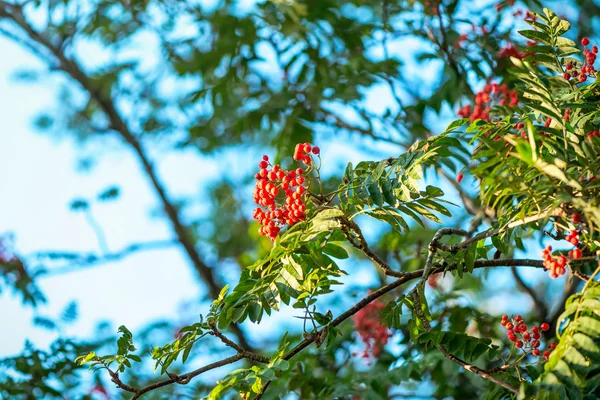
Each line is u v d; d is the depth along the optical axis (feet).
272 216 15.60
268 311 15.75
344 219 15.44
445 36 27.50
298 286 15.74
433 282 28.07
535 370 16.17
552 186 12.87
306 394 24.41
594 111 14.87
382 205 15.35
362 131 31.22
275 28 31.58
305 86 31.86
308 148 15.62
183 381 16.19
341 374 26.66
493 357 16.17
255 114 31.91
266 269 16.22
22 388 25.16
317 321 16.20
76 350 26.30
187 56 37.50
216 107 33.91
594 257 12.94
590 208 12.16
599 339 12.88
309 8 31.78
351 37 31.65
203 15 36.14
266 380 16.57
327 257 16.14
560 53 16.07
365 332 27.35
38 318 28.25
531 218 13.87
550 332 24.68
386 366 25.14
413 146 16.08
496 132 15.66
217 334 16.21
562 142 14.42
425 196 15.60
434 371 24.86
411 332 16.70
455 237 30.14
